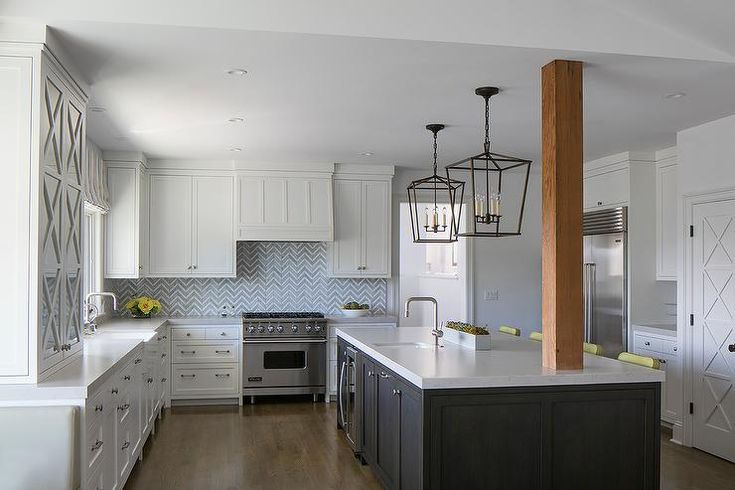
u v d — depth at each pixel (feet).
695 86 13.82
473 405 11.20
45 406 10.11
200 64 12.33
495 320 26.32
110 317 23.36
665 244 21.03
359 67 12.53
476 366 12.27
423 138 19.38
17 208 10.37
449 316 32.19
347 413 17.89
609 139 19.40
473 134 18.78
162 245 23.26
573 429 11.51
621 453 11.68
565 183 11.97
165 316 24.29
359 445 16.44
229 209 23.65
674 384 19.07
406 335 17.97
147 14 10.36
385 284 25.94
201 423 20.45
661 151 21.20
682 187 18.13
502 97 14.66
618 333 21.75
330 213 23.86
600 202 22.99
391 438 13.41
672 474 15.79
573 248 11.96
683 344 18.17
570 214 11.96
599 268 22.98
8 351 10.35
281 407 22.81
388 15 11.03
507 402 11.29
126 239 21.86
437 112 16.10
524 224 26.61
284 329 23.24
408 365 12.37
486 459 11.23
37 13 10.12
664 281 21.45
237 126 17.74
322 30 10.82
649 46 11.87
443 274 32.78
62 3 10.18
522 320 26.53
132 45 11.32
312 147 20.89
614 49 11.73
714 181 17.02
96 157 20.20
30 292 10.36
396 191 25.73
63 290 12.01
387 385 13.76
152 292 24.43
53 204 11.29
